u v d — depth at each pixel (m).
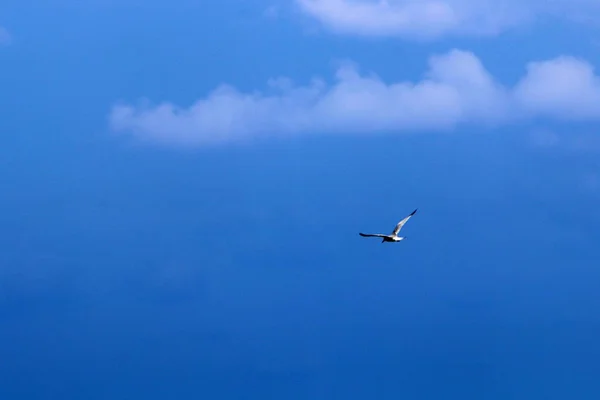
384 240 145.88
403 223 146.12
